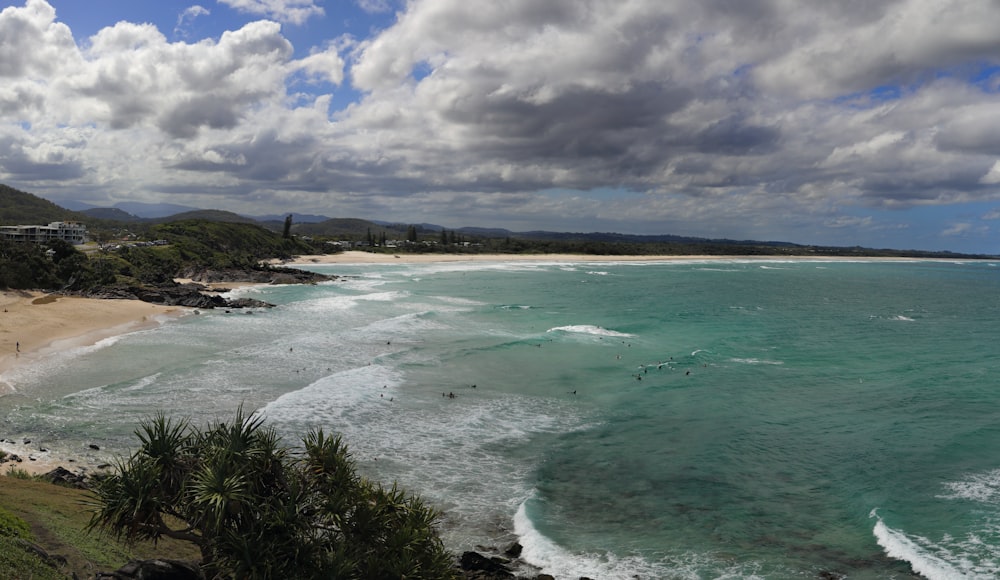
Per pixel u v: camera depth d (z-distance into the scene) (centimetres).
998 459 2612
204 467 1177
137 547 1545
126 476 1182
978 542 1912
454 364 4366
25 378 3716
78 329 5497
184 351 4628
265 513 1162
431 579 1265
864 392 3728
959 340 5700
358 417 3138
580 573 1797
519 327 6153
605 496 2317
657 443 2867
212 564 1136
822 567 1820
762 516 2156
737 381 3991
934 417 3219
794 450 2775
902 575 1766
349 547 1234
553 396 3622
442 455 2683
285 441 2759
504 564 1820
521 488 2375
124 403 3256
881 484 2384
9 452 2467
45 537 1386
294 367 4172
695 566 1834
